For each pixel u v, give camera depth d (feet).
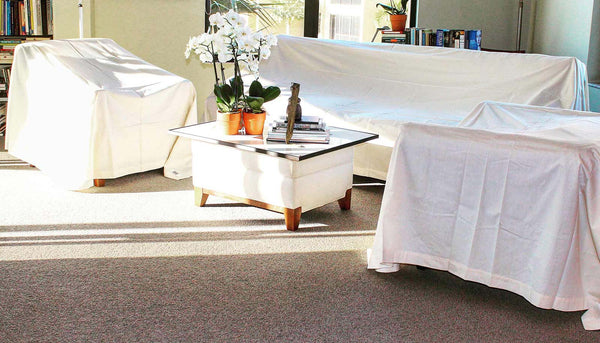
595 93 13.53
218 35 9.86
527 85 11.96
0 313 7.00
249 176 9.87
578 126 8.04
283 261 8.59
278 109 12.75
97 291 7.59
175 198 11.10
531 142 7.08
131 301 7.37
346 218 10.34
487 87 12.36
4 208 10.30
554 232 6.88
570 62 11.58
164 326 6.84
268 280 8.01
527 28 16.52
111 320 6.94
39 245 8.88
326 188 10.05
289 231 9.67
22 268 8.14
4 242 8.95
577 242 6.98
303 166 9.43
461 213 7.63
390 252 8.10
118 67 12.57
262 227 9.81
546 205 6.98
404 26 15.23
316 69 14.28
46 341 6.49
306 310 7.27
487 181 7.37
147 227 9.68
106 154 11.51
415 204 7.93
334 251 8.98
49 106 11.99
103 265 8.30
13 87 12.68
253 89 10.34
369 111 12.30
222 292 7.65
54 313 7.05
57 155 11.76
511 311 7.40
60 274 8.01
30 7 15.37
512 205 7.25
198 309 7.23
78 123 11.37
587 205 6.82
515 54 12.30
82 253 8.66
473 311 7.38
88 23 15.61
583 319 7.09
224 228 9.73
